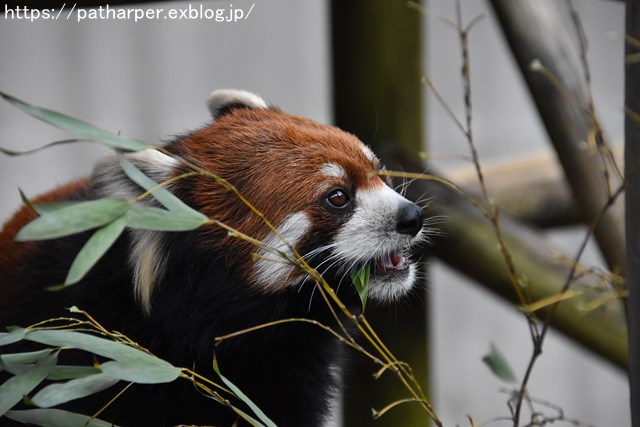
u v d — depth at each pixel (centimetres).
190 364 580
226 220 573
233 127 611
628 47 434
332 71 881
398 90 855
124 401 572
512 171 997
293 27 1616
